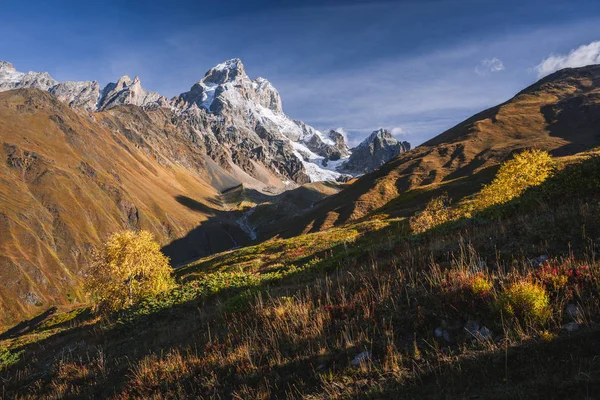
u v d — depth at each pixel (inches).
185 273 2196.1
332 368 278.7
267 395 273.6
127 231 1375.5
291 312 382.9
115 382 409.7
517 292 267.1
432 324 289.7
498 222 494.0
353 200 5014.8
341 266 585.9
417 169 5625.0
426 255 433.7
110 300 1333.7
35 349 777.6
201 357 371.2
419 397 224.1
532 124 6732.3
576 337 225.8
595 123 5915.4
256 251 2074.3
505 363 222.4
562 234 371.9
